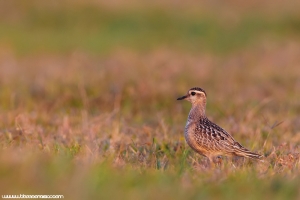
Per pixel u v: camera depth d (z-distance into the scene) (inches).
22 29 2684.5
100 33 2691.9
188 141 925.8
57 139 1002.7
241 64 1952.5
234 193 697.0
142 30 2751.0
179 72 1769.2
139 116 1346.0
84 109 1311.5
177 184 719.1
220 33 2699.3
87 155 817.5
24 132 1014.4
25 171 682.8
